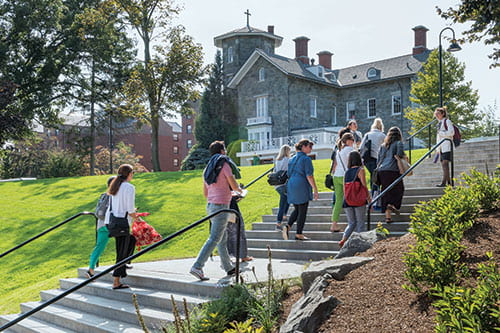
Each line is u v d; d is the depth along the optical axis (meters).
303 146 8.75
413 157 18.22
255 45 51.59
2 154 41.84
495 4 12.95
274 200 14.73
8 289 10.87
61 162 37.69
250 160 43.16
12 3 36.97
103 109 41.03
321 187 14.87
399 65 45.81
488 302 3.66
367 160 9.43
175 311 4.74
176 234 5.73
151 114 34.47
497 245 5.14
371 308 4.58
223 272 7.61
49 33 38.88
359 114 47.12
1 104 32.38
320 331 4.53
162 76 33.75
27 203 19.98
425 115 35.12
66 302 7.97
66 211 17.81
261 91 45.97
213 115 49.56
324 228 9.29
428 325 4.03
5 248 14.21
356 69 49.69
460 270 4.70
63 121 42.56
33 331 7.31
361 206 7.77
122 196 7.52
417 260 4.64
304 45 50.19
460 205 5.85
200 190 18.39
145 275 7.61
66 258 12.61
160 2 33.97
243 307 5.55
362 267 5.43
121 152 61.97
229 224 8.48
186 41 34.00
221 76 51.09
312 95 45.84
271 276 5.77
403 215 8.64
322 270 5.46
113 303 7.25
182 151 82.06
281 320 5.27
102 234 8.25
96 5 39.78
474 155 13.71
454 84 35.44
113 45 40.84
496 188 6.49
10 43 37.88
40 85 38.09
